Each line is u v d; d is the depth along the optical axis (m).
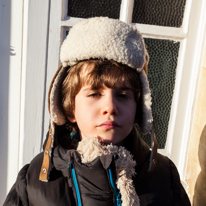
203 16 1.16
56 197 0.78
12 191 0.89
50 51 1.13
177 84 1.25
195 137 1.19
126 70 0.73
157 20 1.21
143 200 0.80
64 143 0.92
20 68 1.16
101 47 0.68
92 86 0.71
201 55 1.18
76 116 0.78
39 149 1.21
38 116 1.18
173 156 1.30
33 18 1.09
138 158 0.85
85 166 0.69
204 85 1.14
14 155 1.24
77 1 1.15
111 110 0.70
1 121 1.21
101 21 0.73
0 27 1.12
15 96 1.19
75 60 0.74
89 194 0.70
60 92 0.84
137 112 0.84
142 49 0.74
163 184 0.86
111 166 0.67
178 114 1.26
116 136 0.73
